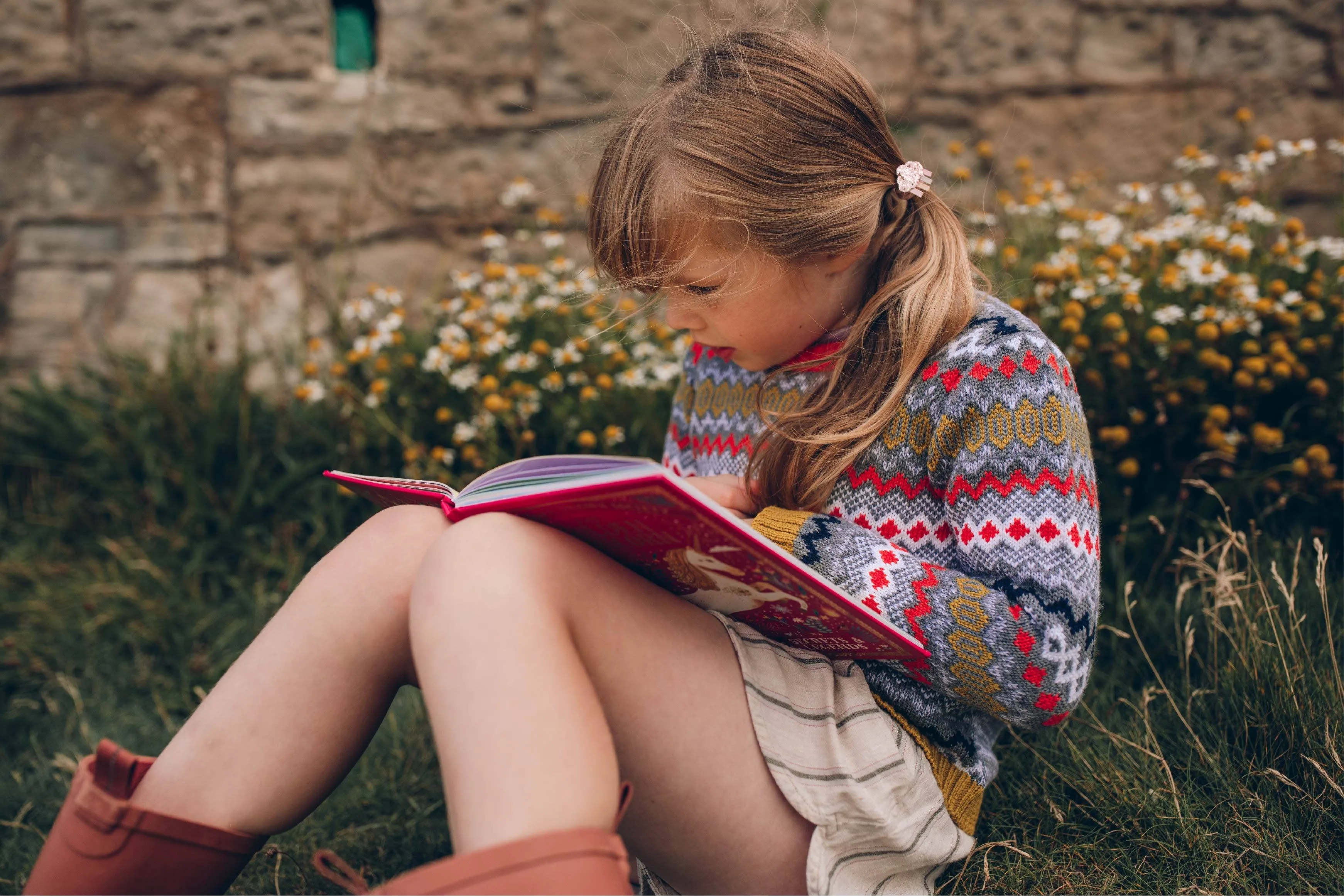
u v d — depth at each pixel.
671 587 1.03
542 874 0.70
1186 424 1.98
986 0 3.05
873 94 1.18
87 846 0.87
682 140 1.08
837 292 1.16
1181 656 1.60
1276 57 3.09
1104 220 2.42
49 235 2.96
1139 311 2.02
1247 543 1.80
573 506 0.86
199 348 2.95
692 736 0.95
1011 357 1.03
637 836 1.00
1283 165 3.10
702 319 1.14
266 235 3.03
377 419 2.42
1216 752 1.36
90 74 2.93
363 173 3.04
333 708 0.95
